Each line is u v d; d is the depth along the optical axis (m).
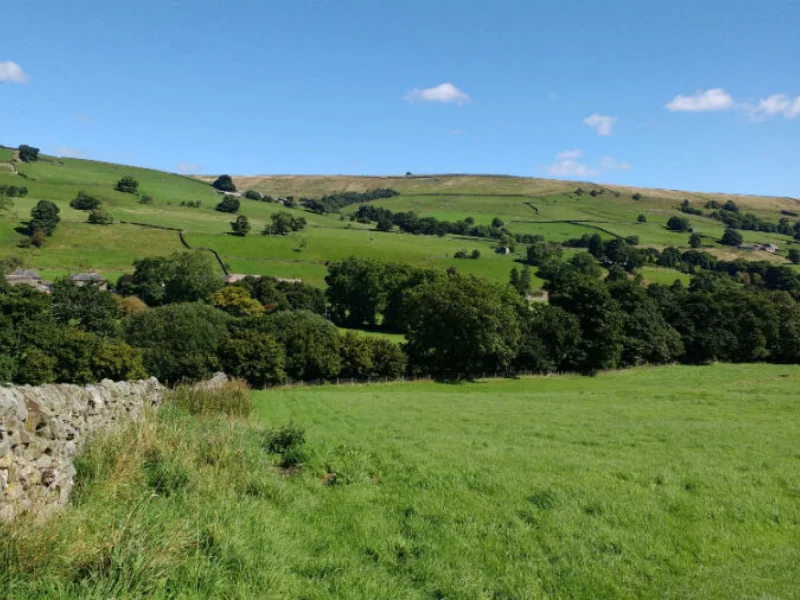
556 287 78.62
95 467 9.48
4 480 6.68
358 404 32.91
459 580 7.85
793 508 11.20
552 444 17.69
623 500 11.20
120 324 70.19
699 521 10.43
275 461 13.65
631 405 31.94
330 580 7.53
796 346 73.38
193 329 57.28
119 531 6.98
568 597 7.75
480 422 23.77
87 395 11.14
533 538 9.34
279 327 64.69
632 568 8.54
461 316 62.19
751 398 33.12
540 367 66.62
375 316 112.12
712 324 74.75
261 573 7.14
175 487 9.90
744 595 7.79
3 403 7.23
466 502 10.84
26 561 6.09
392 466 13.40
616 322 67.75
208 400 19.89
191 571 6.74
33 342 50.91
